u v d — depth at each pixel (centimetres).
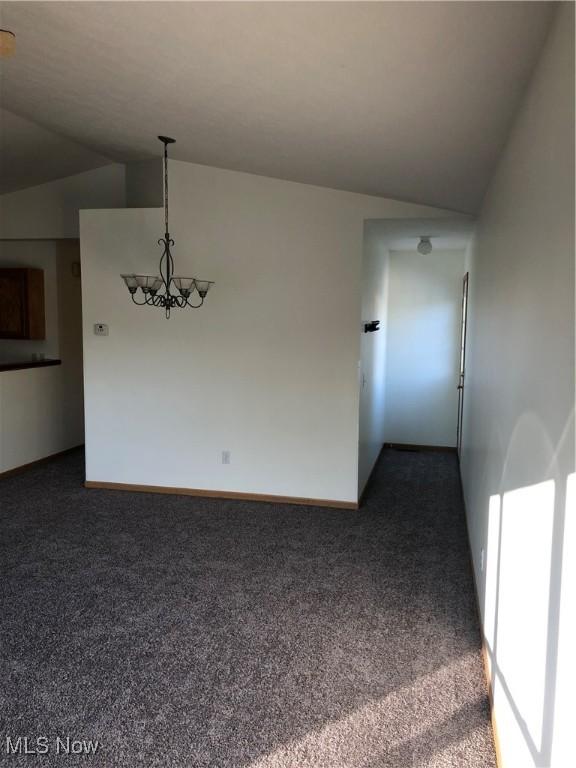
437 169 329
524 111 210
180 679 248
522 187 211
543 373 160
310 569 357
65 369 636
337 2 169
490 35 172
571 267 131
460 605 313
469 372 478
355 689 242
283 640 278
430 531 425
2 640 276
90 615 299
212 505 479
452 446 683
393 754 207
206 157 438
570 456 127
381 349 626
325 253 461
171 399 500
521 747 171
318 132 305
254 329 480
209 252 481
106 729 218
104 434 516
